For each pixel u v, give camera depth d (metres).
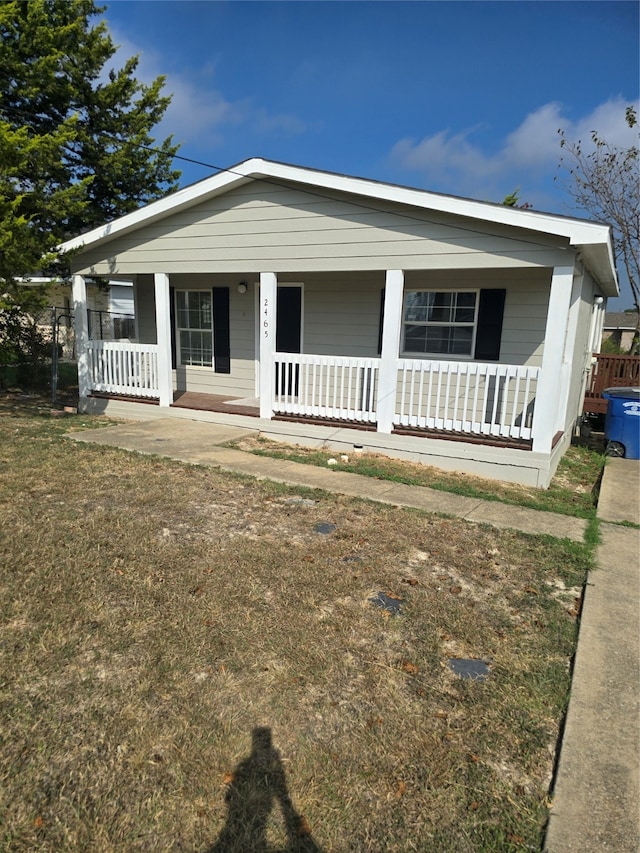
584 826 1.93
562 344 6.21
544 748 2.31
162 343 8.95
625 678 2.78
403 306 8.71
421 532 4.66
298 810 1.96
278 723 2.36
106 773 2.07
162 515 4.70
